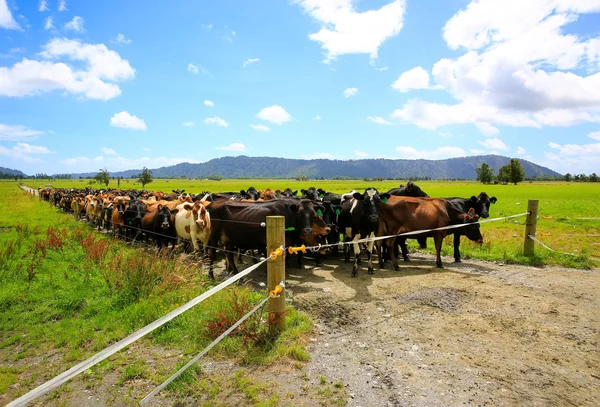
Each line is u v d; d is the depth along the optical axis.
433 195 48.88
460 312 5.92
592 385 3.87
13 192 55.69
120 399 3.81
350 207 9.69
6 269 8.27
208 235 9.83
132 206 13.47
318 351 4.70
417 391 3.78
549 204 34.69
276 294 4.77
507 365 4.28
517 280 7.70
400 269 9.01
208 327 4.89
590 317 5.66
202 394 3.83
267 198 14.27
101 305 6.24
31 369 4.47
